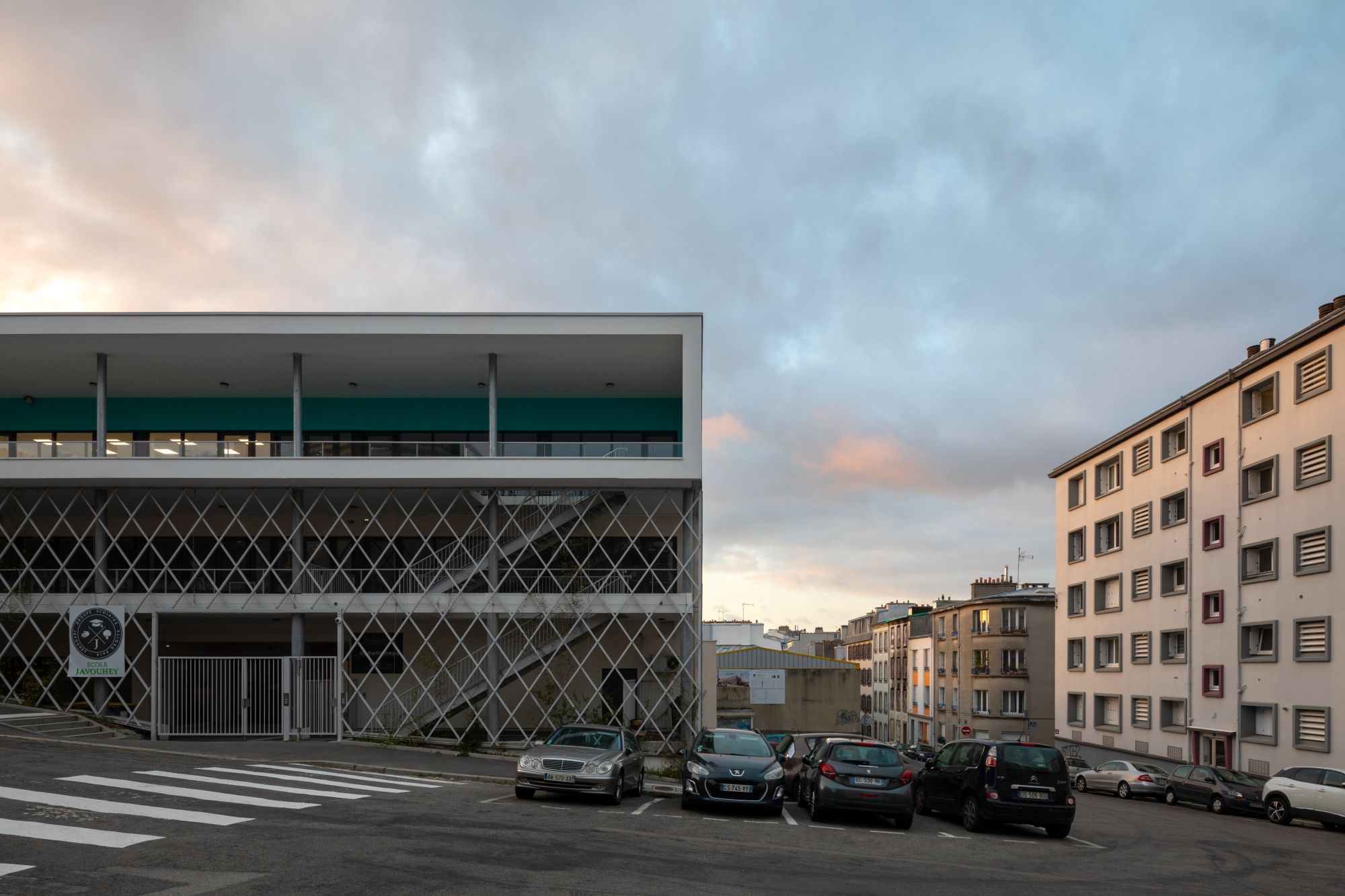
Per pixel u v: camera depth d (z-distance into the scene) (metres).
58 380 34.56
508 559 31.19
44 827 10.73
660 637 32.84
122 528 30.66
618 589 31.19
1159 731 40.88
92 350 30.81
